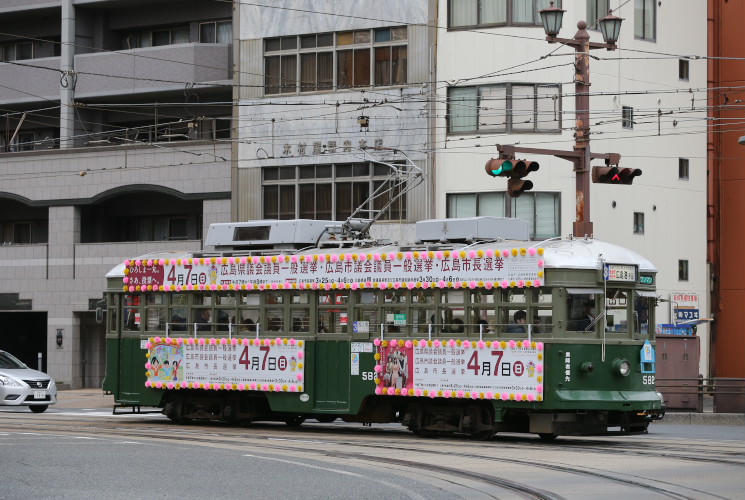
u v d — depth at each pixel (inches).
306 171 1652.3
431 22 1578.5
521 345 865.5
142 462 714.8
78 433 942.4
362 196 1616.6
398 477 644.1
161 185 1753.2
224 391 1039.6
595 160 1566.2
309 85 1651.1
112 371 1095.0
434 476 652.7
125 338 1089.4
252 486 602.5
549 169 1550.2
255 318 1008.9
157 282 1065.5
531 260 866.1
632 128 1631.4
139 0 1830.7
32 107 1940.2
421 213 1574.8
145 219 1882.4
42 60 1884.8
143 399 1075.9
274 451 792.3
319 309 973.2
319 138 1640.0
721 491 588.4
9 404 1277.1
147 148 1768.0
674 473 668.1
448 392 895.7
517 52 1547.7
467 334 892.0
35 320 2016.5
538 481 633.6
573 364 857.5
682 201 1696.6
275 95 1669.5
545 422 860.6
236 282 1016.9
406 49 1593.3
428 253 911.7
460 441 893.2
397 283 925.2
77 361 1830.7
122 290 1091.3
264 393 1010.1
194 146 1733.5
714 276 1738.4
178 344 1050.7
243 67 1692.9
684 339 1312.7
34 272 1856.5
